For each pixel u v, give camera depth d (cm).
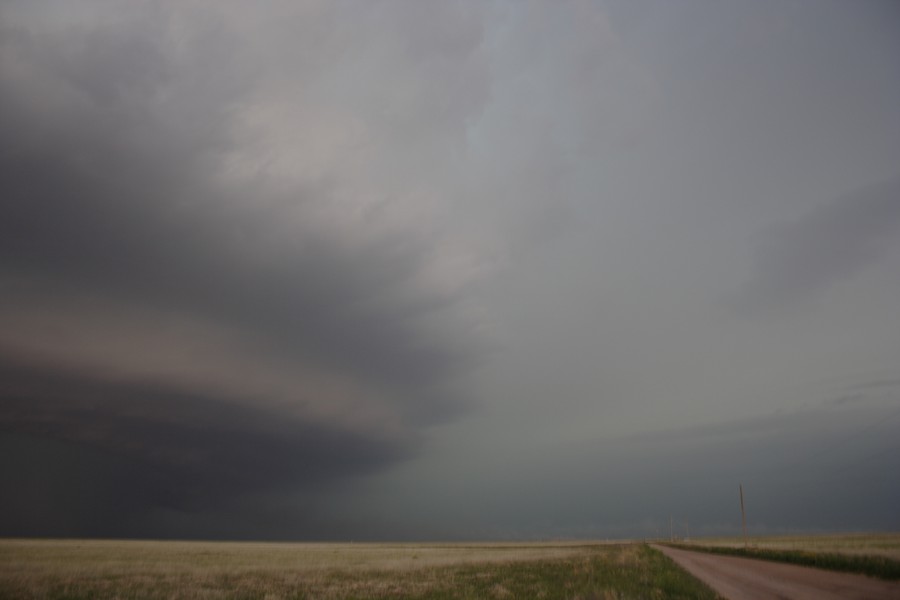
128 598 1917
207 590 2114
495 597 2005
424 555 5719
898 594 2150
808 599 1981
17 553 4269
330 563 4031
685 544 9681
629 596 1873
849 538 8931
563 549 8056
